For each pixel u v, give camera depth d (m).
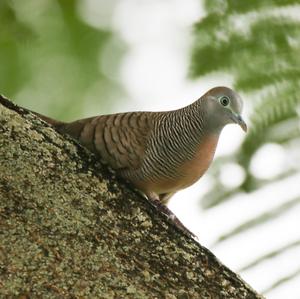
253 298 6.59
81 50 12.60
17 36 10.81
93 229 6.34
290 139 8.64
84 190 6.59
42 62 12.44
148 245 6.50
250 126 8.77
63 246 6.09
